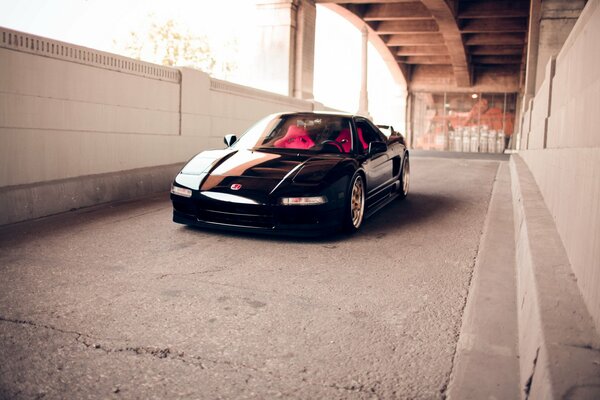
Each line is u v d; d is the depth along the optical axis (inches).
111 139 277.0
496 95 1670.8
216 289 134.1
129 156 293.1
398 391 84.0
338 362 94.0
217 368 91.6
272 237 192.7
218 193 186.2
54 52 235.0
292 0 764.0
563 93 167.0
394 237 194.5
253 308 120.9
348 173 195.6
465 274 148.5
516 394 82.0
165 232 199.3
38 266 152.2
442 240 190.1
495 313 117.3
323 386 85.5
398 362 94.0
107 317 114.3
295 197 179.2
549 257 114.6
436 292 133.0
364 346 100.8
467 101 1700.3
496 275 145.9
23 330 106.6
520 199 212.5
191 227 208.7
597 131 96.6
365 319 114.7
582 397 58.3
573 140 133.1
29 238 186.2
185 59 1158.3
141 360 94.3
